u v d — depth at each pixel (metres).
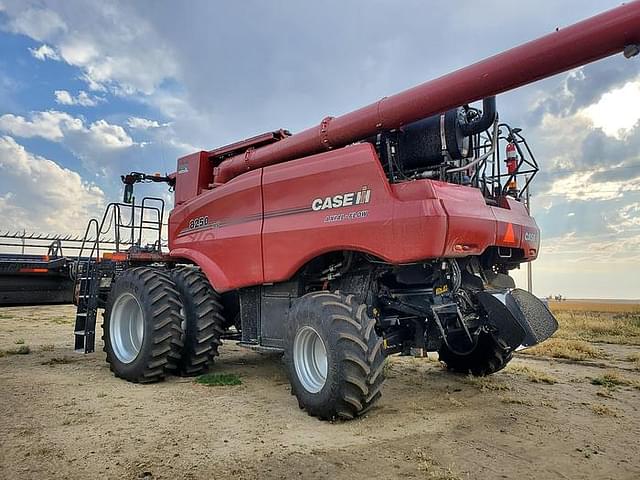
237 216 5.76
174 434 3.84
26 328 10.97
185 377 6.06
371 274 4.91
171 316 5.75
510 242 4.88
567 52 3.51
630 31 3.24
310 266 5.17
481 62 4.00
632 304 21.66
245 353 7.96
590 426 4.17
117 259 7.18
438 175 4.78
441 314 4.88
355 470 3.17
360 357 4.07
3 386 5.34
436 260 4.22
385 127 4.74
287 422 4.20
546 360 7.81
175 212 6.90
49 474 3.07
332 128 5.12
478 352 5.98
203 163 6.93
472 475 3.13
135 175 7.63
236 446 3.59
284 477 3.06
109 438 3.73
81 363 6.85
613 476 3.15
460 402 4.89
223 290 5.77
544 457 3.45
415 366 6.85
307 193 4.98
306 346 4.57
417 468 3.21
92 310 6.96
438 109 4.36
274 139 6.14
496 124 4.62
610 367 7.12
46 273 12.65
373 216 4.34
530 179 5.54
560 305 22.09
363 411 4.18
